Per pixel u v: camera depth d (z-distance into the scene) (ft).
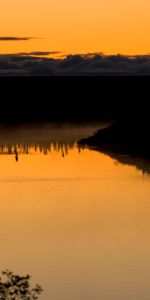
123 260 159.84
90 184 253.85
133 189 242.17
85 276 149.28
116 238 178.19
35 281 147.02
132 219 198.90
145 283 145.59
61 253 165.78
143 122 403.95
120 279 148.15
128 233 182.91
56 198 230.27
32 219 201.26
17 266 156.46
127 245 171.42
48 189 245.86
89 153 365.20
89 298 138.92
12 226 192.85
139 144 365.81
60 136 514.27
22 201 226.38
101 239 176.96
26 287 104.32
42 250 167.63
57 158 338.75
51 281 147.02
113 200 224.94
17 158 330.75
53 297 139.74
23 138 499.92
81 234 182.60
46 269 154.30
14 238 179.42
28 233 184.24
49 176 273.95
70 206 217.97
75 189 244.83
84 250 167.63
